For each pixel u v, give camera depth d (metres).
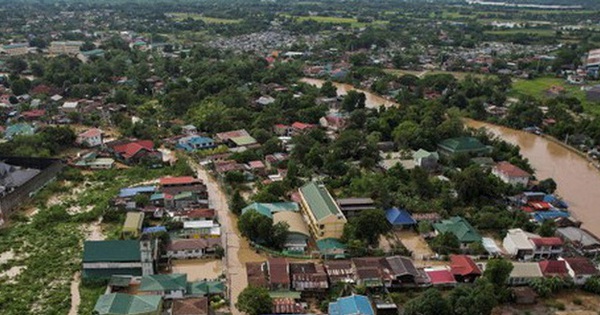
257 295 87.94
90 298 92.94
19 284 97.06
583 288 101.19
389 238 120.12
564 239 117.56
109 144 172.25
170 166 160.62
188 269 105.06
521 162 161.00
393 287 98.19
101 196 137.50
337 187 145.50
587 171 171.00
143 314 84.25
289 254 109.62
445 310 85.06
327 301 92.19
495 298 90.25
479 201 137.12
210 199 138.50
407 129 185.00
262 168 155.00
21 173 140.38
